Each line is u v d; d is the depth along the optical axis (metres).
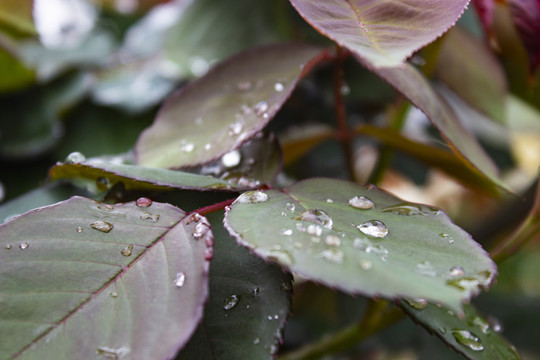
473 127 0.45
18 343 0.19
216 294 0.21
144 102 0.37
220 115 0.23
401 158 0.45
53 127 0.36
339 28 0.19
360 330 0.27
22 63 0.34
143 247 0.20
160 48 0.41
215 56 0.37
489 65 0.32
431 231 0.20
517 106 0.47
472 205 0.58
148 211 0.21
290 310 0.20
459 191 0.58
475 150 0.24
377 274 0.18
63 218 0.20
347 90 0.36
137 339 0.18
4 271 0.19
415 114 0.45
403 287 0.18
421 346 0.37
